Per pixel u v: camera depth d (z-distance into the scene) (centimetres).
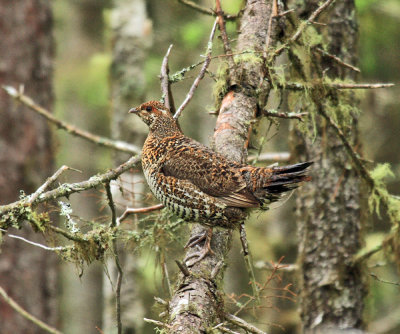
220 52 1263
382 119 2009
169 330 615
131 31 1636
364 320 1111
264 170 823
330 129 1099
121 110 1602
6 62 1298
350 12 1090
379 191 984
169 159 849
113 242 777
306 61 955
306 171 816
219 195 825
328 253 1112
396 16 1627
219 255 788
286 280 1486
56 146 1359
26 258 1268
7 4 1298
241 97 884
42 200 731
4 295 570
